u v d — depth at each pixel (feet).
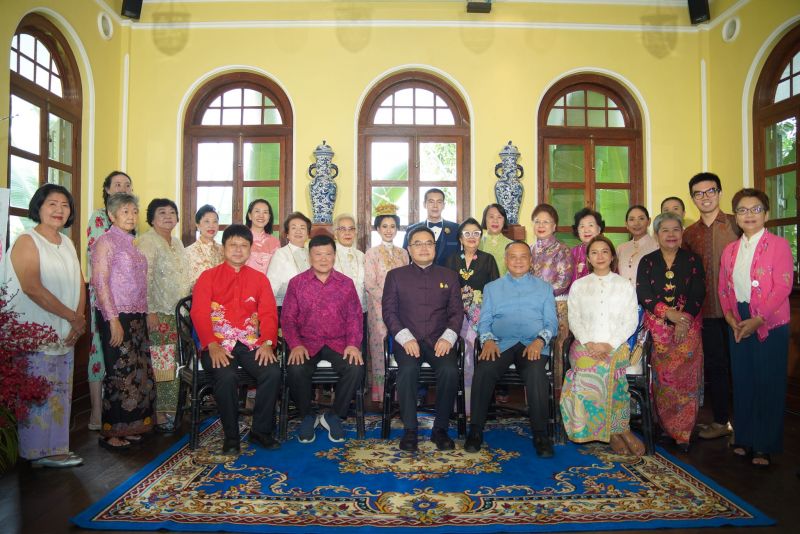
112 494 7.68
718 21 17.03
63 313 8.84
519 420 11.85
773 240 9.02
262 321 10.25
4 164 12.26
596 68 17.69
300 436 10.14
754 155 15.69
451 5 17.48
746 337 9.20
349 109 17.48
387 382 10.53
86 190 15.61
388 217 12.54
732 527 6.82
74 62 15.24
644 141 17.88
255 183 17.84
